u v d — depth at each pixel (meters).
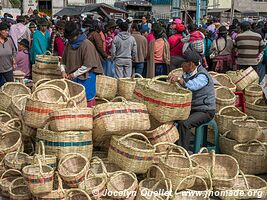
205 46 10.09
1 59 7.36
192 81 5.15
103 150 4.81
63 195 3.93
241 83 6.79
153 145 4.55
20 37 9.88
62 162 4.14
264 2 46.19
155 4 37.34
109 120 4.25
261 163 5.10
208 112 5.31
